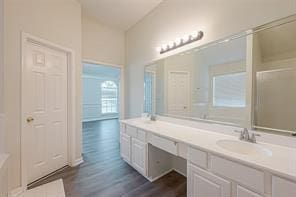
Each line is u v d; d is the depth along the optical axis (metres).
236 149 1.66
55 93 2.60
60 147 2.70
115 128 6.25
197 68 2.28
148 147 2.36
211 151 1.41
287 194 1.00
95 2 2.92
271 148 1.44
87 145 4.08
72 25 2.78
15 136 1.98
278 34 1.50
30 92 2.22
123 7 3.07
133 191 2.10
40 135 2.37
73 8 2.80
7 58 1.89
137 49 3.63
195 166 1.59
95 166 2.83
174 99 2.68
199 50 2.25
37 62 2.31
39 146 2.36
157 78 3.04
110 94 8.92
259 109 1.65
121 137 3.06
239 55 1.80
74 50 2.82
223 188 1.35
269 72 1.57
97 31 3.65
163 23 2.86
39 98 2.35
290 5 1.41
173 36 2.65
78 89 2.94
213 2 2.04
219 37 1.98
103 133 5.43
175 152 1.85
